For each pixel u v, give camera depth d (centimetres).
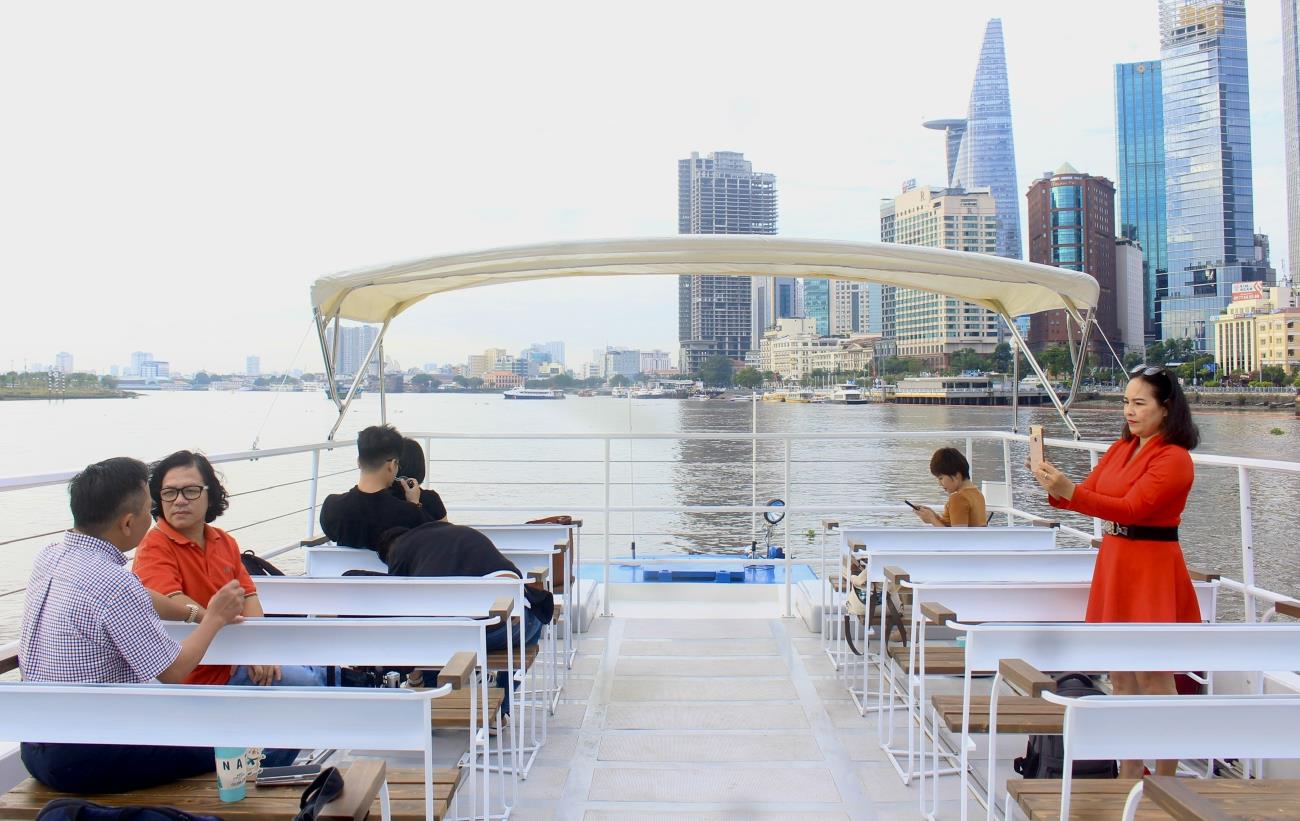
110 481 204
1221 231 9638
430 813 169
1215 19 9562
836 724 362
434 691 166
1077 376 487
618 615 551
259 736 168
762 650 471
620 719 369
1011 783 206
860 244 415
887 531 409
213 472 275
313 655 220
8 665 211
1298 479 2281
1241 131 9569
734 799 293
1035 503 1580
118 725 169
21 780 256
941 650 328
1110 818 187
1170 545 263
